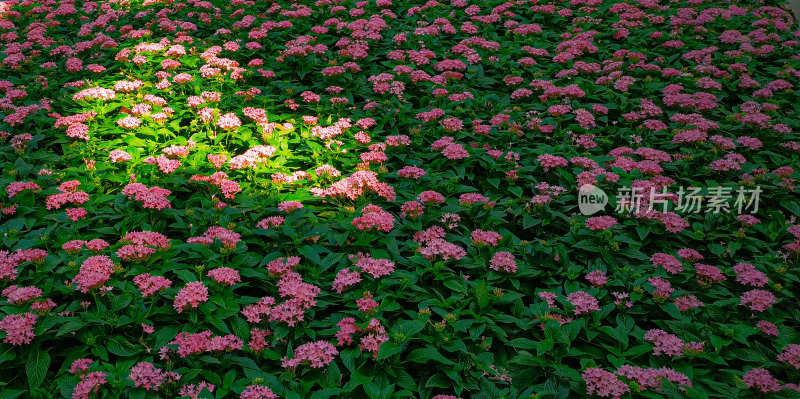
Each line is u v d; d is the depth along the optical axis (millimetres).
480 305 4824
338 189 5961
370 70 9227
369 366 4273
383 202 6281
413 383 4223
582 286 5246
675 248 5863
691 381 4273
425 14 10977
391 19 10867
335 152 7000
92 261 4555
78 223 5418
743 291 5344
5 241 5062
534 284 5344
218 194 6113
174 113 7625
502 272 5285
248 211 5867
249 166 6461
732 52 9445
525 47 9516
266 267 5191
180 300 4367
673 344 4441
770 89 8617
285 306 4488
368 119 7633
